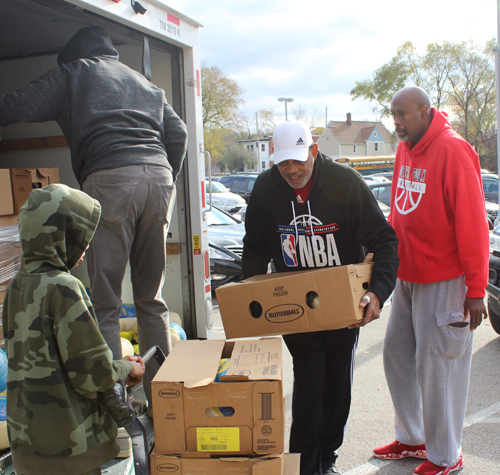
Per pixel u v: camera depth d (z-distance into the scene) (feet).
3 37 13.20
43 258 5.44
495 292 14.03
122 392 5.69
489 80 140.36
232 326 6.93
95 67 8.55
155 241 8.93
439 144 7.93
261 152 238.48
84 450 5.42
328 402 8.26
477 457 9.13
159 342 9.15
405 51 149.48
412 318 8.70
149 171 8.48
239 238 24.70
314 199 7.72
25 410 5.32
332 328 6.64
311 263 8.09
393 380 9.19
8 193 10.00
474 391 12.27
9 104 7.97
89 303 5.53
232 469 5.49
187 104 12.83
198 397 5.53
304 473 7.74
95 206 5.74
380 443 9.84
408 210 8.41
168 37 11.55
